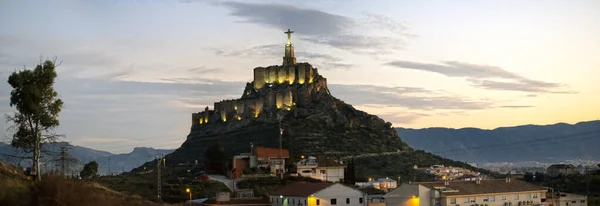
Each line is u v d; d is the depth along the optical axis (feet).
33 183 309.83
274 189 652.48
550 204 561.02
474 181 540.11
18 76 349.61
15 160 375.66
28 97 344.90
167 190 636.07
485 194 510.58
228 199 549.54
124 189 593.01
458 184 522.47
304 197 516.73
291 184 612.29
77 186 302.25
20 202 284.00
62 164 357.82
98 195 315.58
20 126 347.77
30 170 376.27
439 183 525.34
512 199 525.34
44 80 354.13
